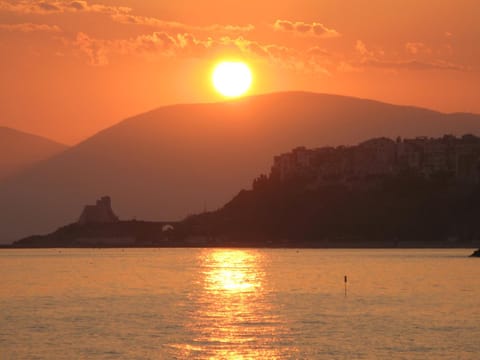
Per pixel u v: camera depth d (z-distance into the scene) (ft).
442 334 589.73
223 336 590.14
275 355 520.83
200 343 562.66
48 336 592.60
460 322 647.15
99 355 522.06
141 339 579.89
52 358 513.45
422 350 531.50
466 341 561.43
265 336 588.91
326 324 642.63
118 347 548.72
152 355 522.47
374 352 526.16
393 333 595.47
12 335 597.52
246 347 547.49
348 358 509.35
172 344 559.79
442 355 516.73
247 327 632.38
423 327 622.54
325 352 527.81
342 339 573.33
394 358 508.12
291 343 559.79
